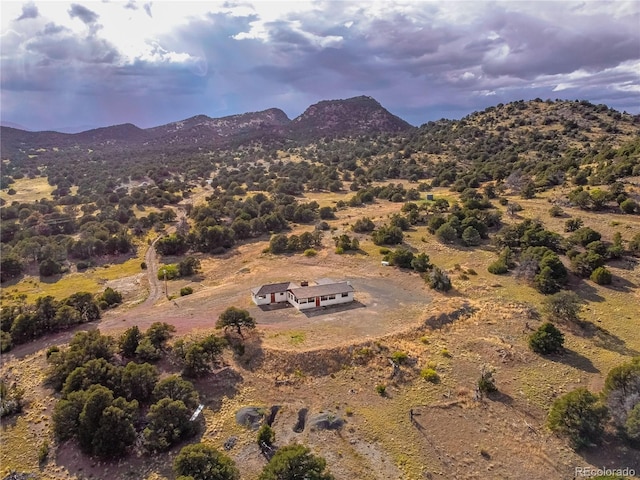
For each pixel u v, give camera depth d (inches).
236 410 1601.9
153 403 1633.9
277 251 3558.1
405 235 3693.4
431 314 2215.8
